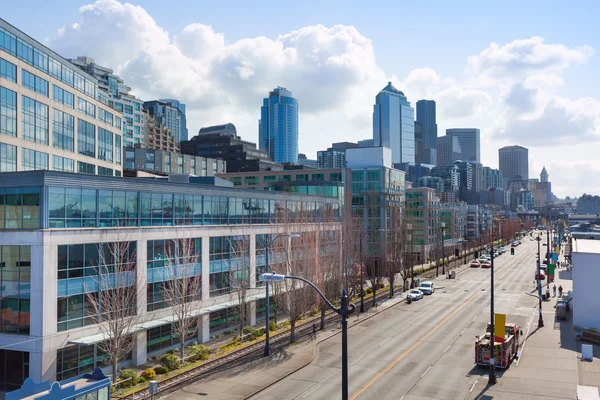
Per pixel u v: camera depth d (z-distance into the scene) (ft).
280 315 194.39
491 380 111.96
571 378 115.34
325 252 191.72
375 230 289.74
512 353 130.72
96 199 125.49
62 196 116.98
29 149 197.57
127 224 133.80
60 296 114.62
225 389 109.50
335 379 117.08
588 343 148.15
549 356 134.62
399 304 221.66
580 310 164.04
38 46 206.08
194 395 105.60
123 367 129.08
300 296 153.69
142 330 129.39
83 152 246.88
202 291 157.48
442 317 191.83
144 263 136.05
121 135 297.33
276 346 148.15
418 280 285.64
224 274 168.66
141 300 133.90
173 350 139.64
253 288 171.53
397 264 255.70
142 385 111.45
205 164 526.16
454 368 124.67
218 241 166.30
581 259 164.66
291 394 106.63
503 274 336.49
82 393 81.76
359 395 105.40
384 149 341.62
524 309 207.10
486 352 124.88
